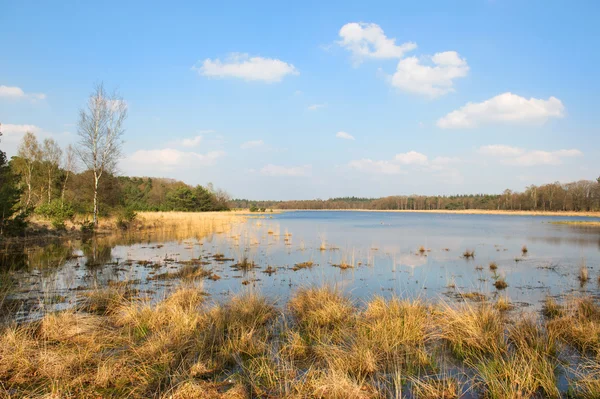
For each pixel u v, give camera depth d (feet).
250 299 26.91
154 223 115.44
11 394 14.97
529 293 34.12
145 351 19.17
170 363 17.97
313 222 171.42
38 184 133.28
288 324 24.54
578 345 20.84
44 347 19.19
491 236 93.81
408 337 21.22
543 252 62.85
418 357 19.11
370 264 49.96
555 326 22.48
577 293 33.88
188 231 99.60
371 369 17.78
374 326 22.53
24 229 72.69
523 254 60.34
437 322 24.21
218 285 36.68
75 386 15.87
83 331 21.76
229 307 26.58
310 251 63.16
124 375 16.80
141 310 25.25
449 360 19.27
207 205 254.47
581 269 41.63
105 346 20.18
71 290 33.37
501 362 18.17
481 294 33.01
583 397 15.49
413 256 57.82
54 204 91.97
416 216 272.31
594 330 21.20
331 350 19.30
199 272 41.81
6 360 17.26
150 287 35.22
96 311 27.32
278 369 17.57
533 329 21.95
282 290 34.81
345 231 111.65
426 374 17.71
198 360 17.84
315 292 29.81
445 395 15.74
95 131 97.60
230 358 18.95
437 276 42.09
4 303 28.37
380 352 19.61
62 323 22.21
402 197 508.94
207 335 21.01
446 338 21.89
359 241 81.00
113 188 115.44
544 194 317.01
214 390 15.80
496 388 15.66
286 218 225.97
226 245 70.64
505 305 28.50
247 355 19.48
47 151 140.05
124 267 45.83
